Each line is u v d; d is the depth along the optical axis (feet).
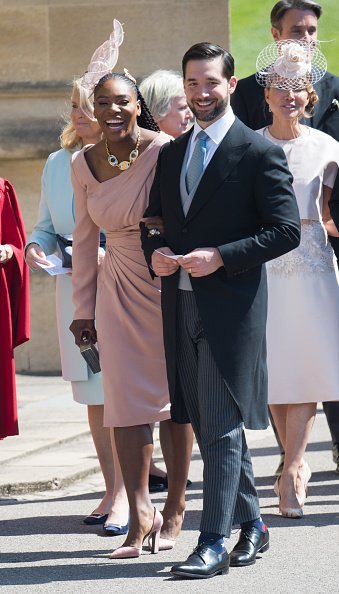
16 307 60.64
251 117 61.57
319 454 71.26
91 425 56.24
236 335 44.47
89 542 51.52
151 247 46.09
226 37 111.34
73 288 51.37
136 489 48.57
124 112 48.03
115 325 48.96
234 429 44.75
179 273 45.37
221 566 45.11
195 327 45.27
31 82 110.83
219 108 45.14
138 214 48.47
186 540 51.26
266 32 116.06
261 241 44.19
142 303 48.75
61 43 110.83
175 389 46.39
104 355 49.06
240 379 44.50
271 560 47.44
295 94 55.72
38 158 111.24
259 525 47.83
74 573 46.16
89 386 55.72
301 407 56.29
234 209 44.75
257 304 45.06
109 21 110.93
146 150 48.67
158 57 111.24
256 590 43.04
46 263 55.36
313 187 55.93
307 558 47.70
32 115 111.04
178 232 45.37
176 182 45.60
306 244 56.18
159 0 110.93
